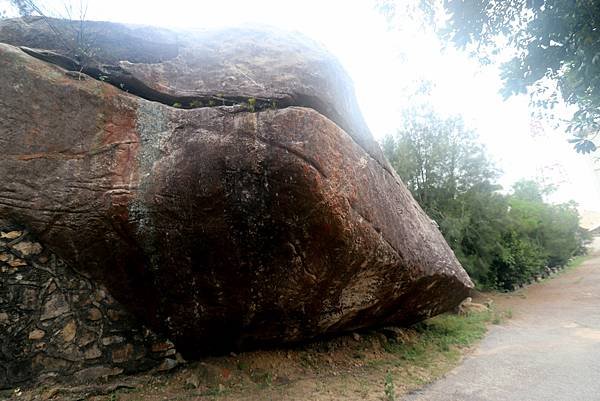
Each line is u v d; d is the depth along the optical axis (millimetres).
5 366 3803
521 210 18234
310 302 4594
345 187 4031
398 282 5137
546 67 3564
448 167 14281
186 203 3955
